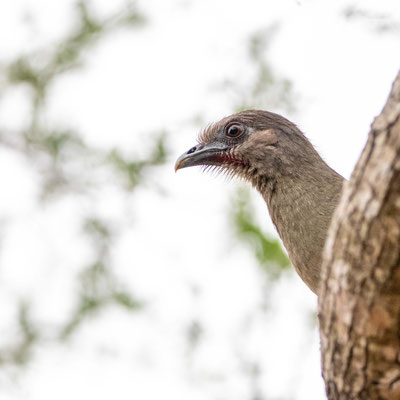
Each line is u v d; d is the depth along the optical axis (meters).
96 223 16.70
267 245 15.58
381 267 6.71
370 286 6.82
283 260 15.58
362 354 7.09
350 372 7.23
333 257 7.02
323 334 7.34
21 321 16.47
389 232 6.59
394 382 7.10
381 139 6.60
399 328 6.89
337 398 7.42
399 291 6.75
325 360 7.39
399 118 6.51
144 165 16.17
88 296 16.53
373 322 6.93
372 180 6.61
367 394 7.23
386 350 7.01
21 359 16.20
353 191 6.81
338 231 6.94
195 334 15.80
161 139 16.17
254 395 15.09
